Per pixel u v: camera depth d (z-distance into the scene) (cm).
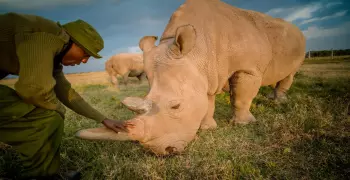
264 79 543
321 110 487
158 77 317
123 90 1135
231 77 463
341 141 356
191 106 319
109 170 298
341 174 279
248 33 440
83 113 296
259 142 378
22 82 216
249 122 472
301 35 586
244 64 434
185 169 300
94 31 255
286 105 570
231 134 415
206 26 393
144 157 328
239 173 291
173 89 309
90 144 367
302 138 380
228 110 586
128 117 533
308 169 293
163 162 312
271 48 488
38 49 218
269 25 504
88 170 308
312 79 958
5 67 240
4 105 240
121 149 356
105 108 648
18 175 288
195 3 416
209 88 395
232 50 416
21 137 247
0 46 225
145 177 290
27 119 246
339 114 466
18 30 222
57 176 283
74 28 247
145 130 278
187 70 328
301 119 428
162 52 337
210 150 349
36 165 257
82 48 254
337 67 1492
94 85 1433
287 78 650
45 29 228
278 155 331
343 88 720
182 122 312
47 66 221
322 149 337
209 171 291
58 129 268
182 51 322
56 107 249
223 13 435
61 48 237
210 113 457
